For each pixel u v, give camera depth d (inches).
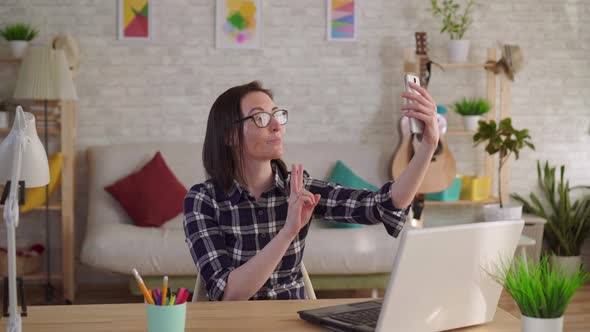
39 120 177.5
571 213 206.5
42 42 187.8
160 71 193.2
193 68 194.2
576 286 52.1
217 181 75.4
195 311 65.3
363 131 201.2
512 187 208.4
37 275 176.2
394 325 54.7
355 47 199.2
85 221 191.9
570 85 207.5
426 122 68.1
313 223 178.4
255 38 195.5
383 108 201.2
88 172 190.7
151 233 163.2
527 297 52.3
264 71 196.7
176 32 193.0
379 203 73.8
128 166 183.5
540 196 208.7
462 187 199.2
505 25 203.8
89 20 189.6
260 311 65.8
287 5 196.2
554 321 52.0
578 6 206.1
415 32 200.1
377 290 175.8
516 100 206.4
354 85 199.9
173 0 192.2
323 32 198.1
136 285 159.5
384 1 199.2
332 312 63.6
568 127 208.2
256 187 76.3
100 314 64.1
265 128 73.4
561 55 206.4
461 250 56.3
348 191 78.5
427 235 53.7
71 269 176.4
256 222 75.7
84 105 191.3
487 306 61.0
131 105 192.9
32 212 189.6
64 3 188.2
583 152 209.3
